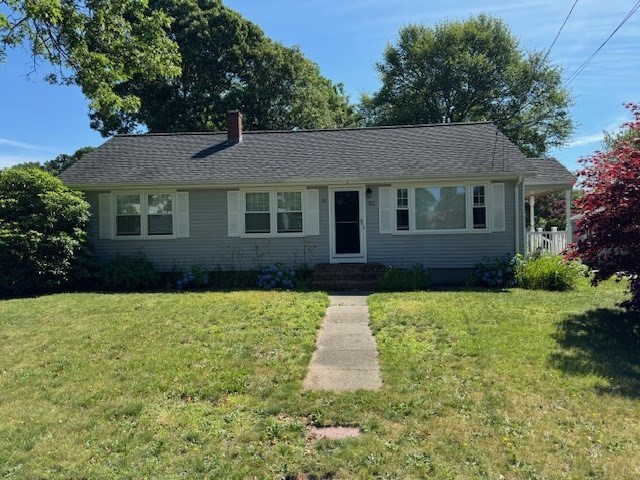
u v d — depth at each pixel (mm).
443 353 6527
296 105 33219
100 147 16484
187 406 5012
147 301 10617
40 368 6367
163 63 12812
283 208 14352
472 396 5070
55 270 12766
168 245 14531
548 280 12117
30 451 4125
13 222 12727
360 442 4133
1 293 12398
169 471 3760
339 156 14938
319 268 13438
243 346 7035
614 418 4543
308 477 3664
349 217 14234
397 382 5523
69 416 4820
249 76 32125
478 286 12906
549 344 6863
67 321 8883
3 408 5066
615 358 6316
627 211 8164
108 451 4105
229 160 15102
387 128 16531
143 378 5816
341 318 8953
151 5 30344
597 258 8859
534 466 3725
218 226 14438
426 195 13938
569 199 15898
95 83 11852
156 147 16234
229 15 30875
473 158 14109
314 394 5246
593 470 3660
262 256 14328
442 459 3846
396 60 36906
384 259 14055
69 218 13250
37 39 11461
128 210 14617
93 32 11633
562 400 4953
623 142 9211
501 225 13656
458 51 34219
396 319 8469
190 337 7539
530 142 34938
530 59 33844
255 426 4516
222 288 13195
